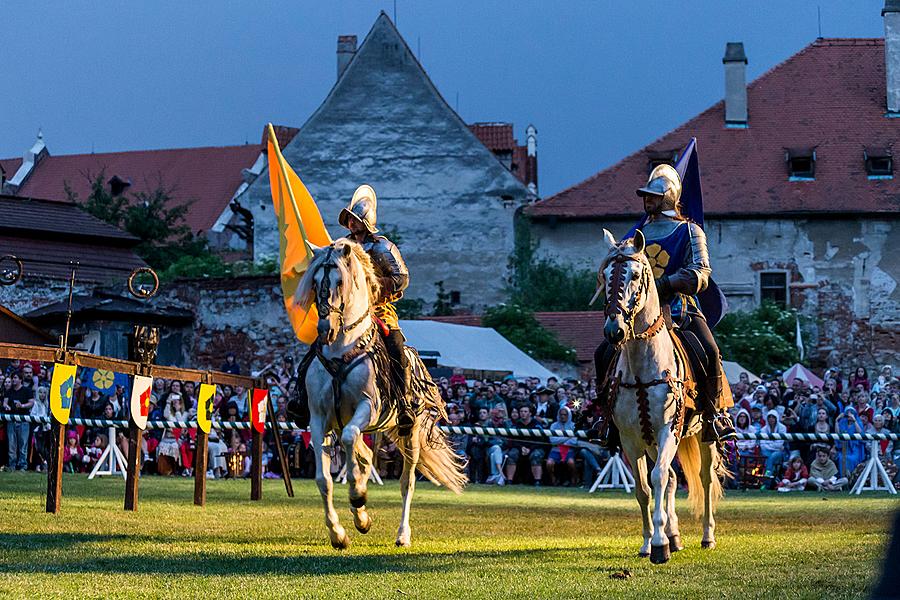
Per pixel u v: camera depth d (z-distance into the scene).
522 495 19.50
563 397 23.91
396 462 24.34
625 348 9.55
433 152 55.00
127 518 12.27
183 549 9.71
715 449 10.48
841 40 59.31
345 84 55.69
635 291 9.14
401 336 10.59
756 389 24.56
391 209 54.97
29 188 83.38
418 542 10.81
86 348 33.47
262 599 7.19
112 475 21.28
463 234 54.53
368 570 8.62
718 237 52.62
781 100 56.56
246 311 33.78
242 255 61.84
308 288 9.85
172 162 82.94
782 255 52.25
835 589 7.55
